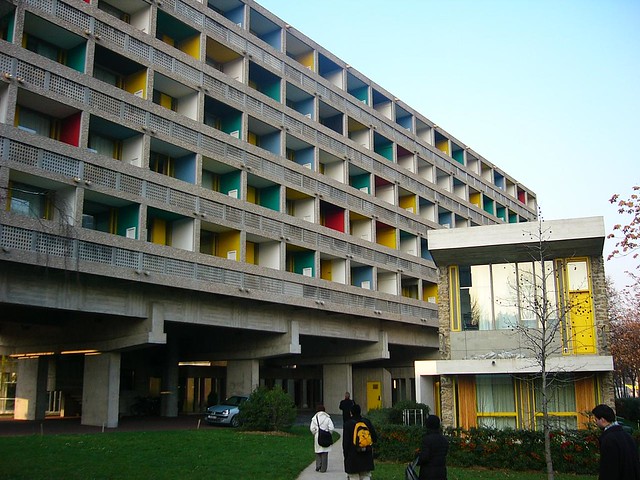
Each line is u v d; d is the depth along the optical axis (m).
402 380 55.28
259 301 36.06
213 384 45.97
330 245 42.41
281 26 42.28
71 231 26.23
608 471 7.74
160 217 32.72
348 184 46.06
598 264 25.11
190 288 31.30
